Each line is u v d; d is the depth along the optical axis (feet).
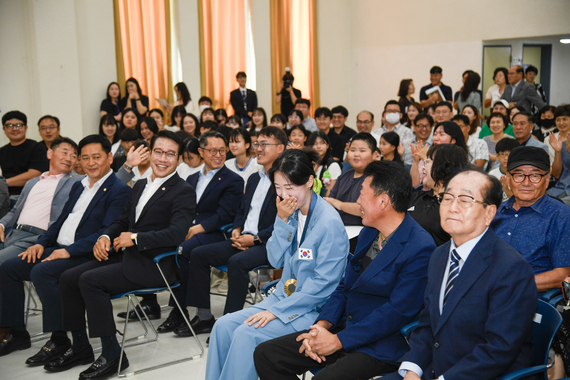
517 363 5.34
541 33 27.37
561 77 28.91
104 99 24.00
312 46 31.27
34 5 21.06
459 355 5.40
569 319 6.45
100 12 23.94
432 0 29.78
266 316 7.25
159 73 26.07
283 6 30.22
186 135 16.57
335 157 20.06
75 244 10.35
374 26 31.94
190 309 13.08
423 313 5.94
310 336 6.61
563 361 6.46
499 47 28.60
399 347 6.49
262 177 11.77
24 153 16.11
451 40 29.45
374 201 6.47
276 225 7.93
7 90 20.95
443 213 5.58
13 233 12.08
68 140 12.40
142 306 12.44
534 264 7.44
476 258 5.44
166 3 25.88
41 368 9.84
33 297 13.91
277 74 30.32
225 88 28.50
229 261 10.54
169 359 10.07
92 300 9.27
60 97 22.02
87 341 10.03
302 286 7.48
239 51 28.73
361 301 6.75
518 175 7.46
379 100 32.19
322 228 7.38
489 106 25.41
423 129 16.80
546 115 20.06
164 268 10.03
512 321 5.08
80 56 23.21
